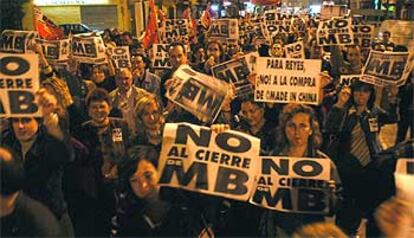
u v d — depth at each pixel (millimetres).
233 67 5629
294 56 8344
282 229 3646
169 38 11109
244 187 3350
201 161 3377
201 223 3428
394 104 6465
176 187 3350
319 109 5176
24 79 3729
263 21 12891
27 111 3678
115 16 28141
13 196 3004
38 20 10055
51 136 3668
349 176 4039
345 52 9188
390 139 7004
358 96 5328
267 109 4895
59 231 3209
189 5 30938
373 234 3111
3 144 3486
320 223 3531
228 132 3406
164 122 4352
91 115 4484
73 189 4094
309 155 3754
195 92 4160
